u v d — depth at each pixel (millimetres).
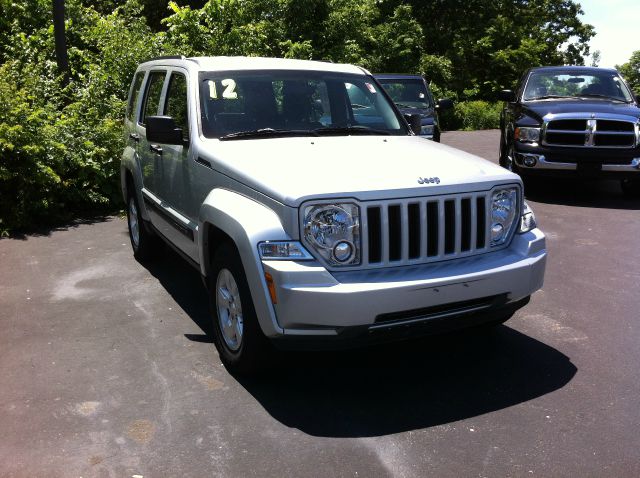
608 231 8156
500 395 4023
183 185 5102
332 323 3594
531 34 40438
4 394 4059
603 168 9586
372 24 27922
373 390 4109
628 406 3867
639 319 5258
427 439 3529
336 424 3697
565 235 7949
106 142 9609
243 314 3998
